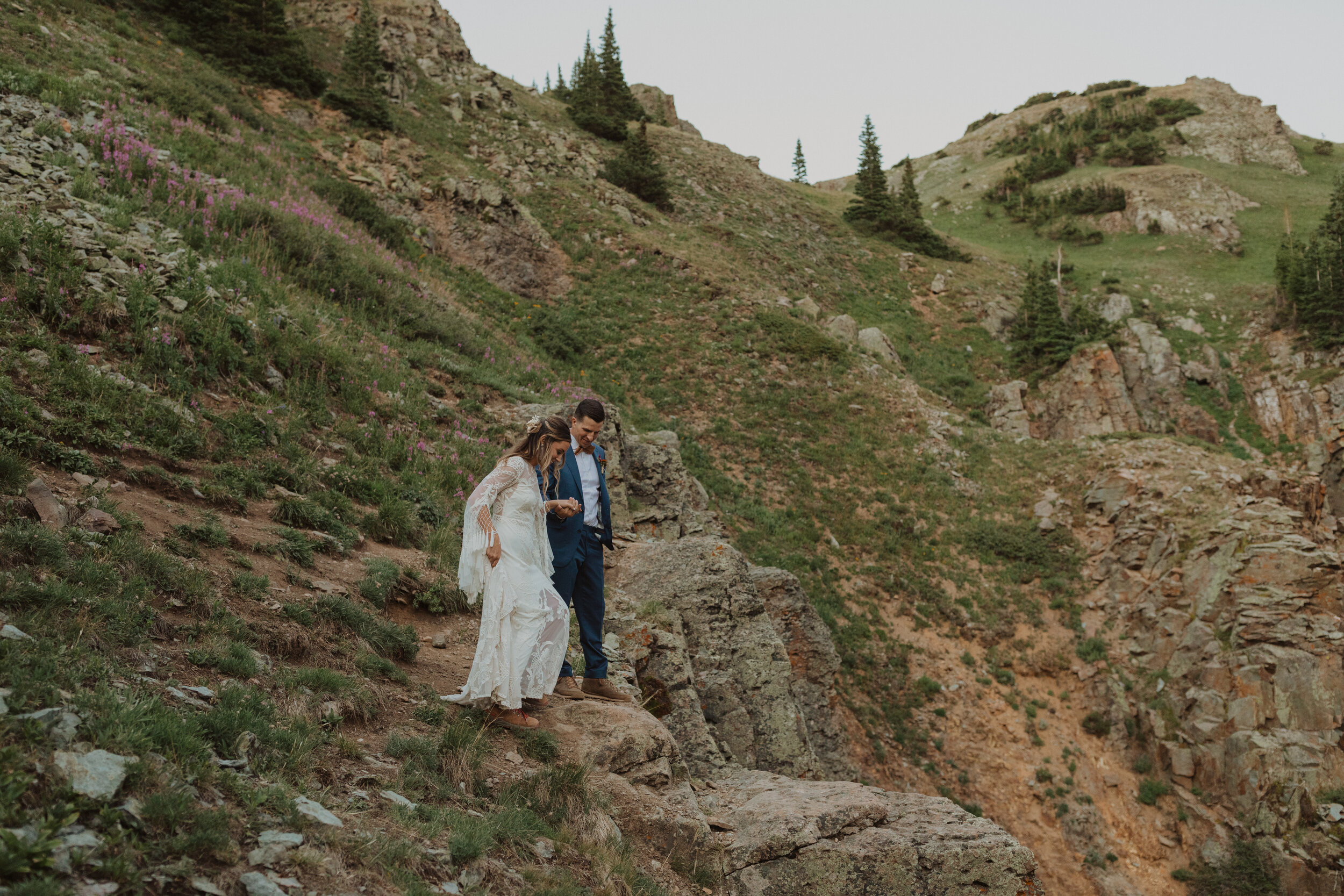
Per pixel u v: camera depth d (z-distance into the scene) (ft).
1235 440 161.89
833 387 122.52
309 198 75.77
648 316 127.13
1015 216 296.10
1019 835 73.46
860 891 16.58
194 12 119.55
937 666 85.46
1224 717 76.79
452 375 51.31
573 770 15.30
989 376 163.32
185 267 35.19
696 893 15.26
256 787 10.55
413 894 9.85
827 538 96.99
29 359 23.36
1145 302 203.31
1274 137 332.39
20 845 7.43
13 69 57.06
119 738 9.67
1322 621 78.13
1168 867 72.08
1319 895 66.59
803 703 56.24
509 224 125.08
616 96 237.45
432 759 14.06
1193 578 87.56
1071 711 83.92
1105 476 105.09
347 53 150.41
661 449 60.13
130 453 22.17
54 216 33.96
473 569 16.57
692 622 34.04
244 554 19.76
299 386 34.83
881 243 218.38
